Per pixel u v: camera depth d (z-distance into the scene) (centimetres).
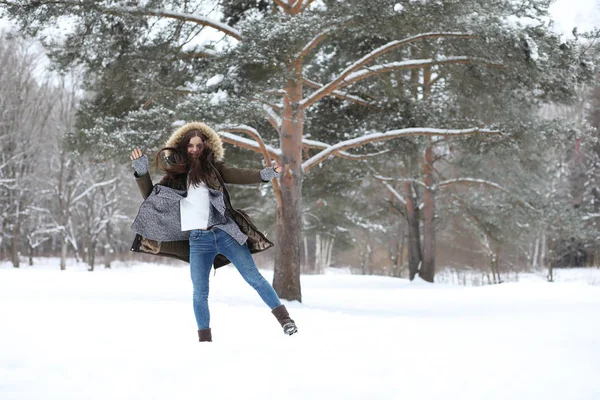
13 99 3472
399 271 3734
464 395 300
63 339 484
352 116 1556
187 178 480
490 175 2572
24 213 3544
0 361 381
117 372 349
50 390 304
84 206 3775
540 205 2534
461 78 1313
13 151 3519
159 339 495
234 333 546
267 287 486
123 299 1209
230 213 490
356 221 3183
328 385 319
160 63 1267
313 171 2081
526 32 1181
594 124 3030
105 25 1205
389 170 2391
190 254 484
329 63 1627
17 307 769
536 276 3269
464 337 539
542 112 3328
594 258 3606
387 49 1275
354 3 1075
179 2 1245
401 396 298
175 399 289
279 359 386
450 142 1839
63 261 3453
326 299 1524
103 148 1198
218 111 1072
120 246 4903
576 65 1248
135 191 4481
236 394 299
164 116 1125
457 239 3619
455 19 1138
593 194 3547
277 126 1420
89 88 1426
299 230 1353
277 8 1388
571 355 420
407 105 1491
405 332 580
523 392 306
